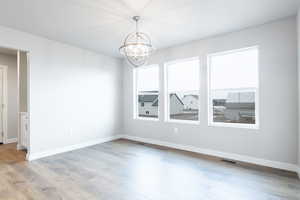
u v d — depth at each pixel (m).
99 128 4.49
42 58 3.40
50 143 3.51
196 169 2.77
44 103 3.42
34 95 3.28
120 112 5.06
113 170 2.75
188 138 3.79
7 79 4.60
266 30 2.86
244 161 3.08
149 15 2.60
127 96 5.01
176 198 1.98
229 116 3.39
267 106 2.86
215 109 3.55
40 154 3.35
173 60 4.02
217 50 3.38
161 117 4.24
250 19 2.73
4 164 3.00
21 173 2.63
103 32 3.21
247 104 3.18
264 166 2.86
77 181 2.38
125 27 3.01
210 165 2.93
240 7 2.38
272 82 2.81
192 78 3.87
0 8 2.36
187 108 3.96
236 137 3.17
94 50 4.27
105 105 4.64
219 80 3.49
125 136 5.06
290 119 2.66
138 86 4.89
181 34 3.33
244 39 3.08
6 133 4.56
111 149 3.91
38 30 3.10
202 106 3.58
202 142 3.58
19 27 2.96
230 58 3.37
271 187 2.20
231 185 2.26
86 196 2.02
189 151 3.74
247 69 3.18
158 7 2.37
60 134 3.68
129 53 2.62
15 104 4.75
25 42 3.16
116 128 4.95
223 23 2.87
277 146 2.77
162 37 3.48
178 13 2.53
